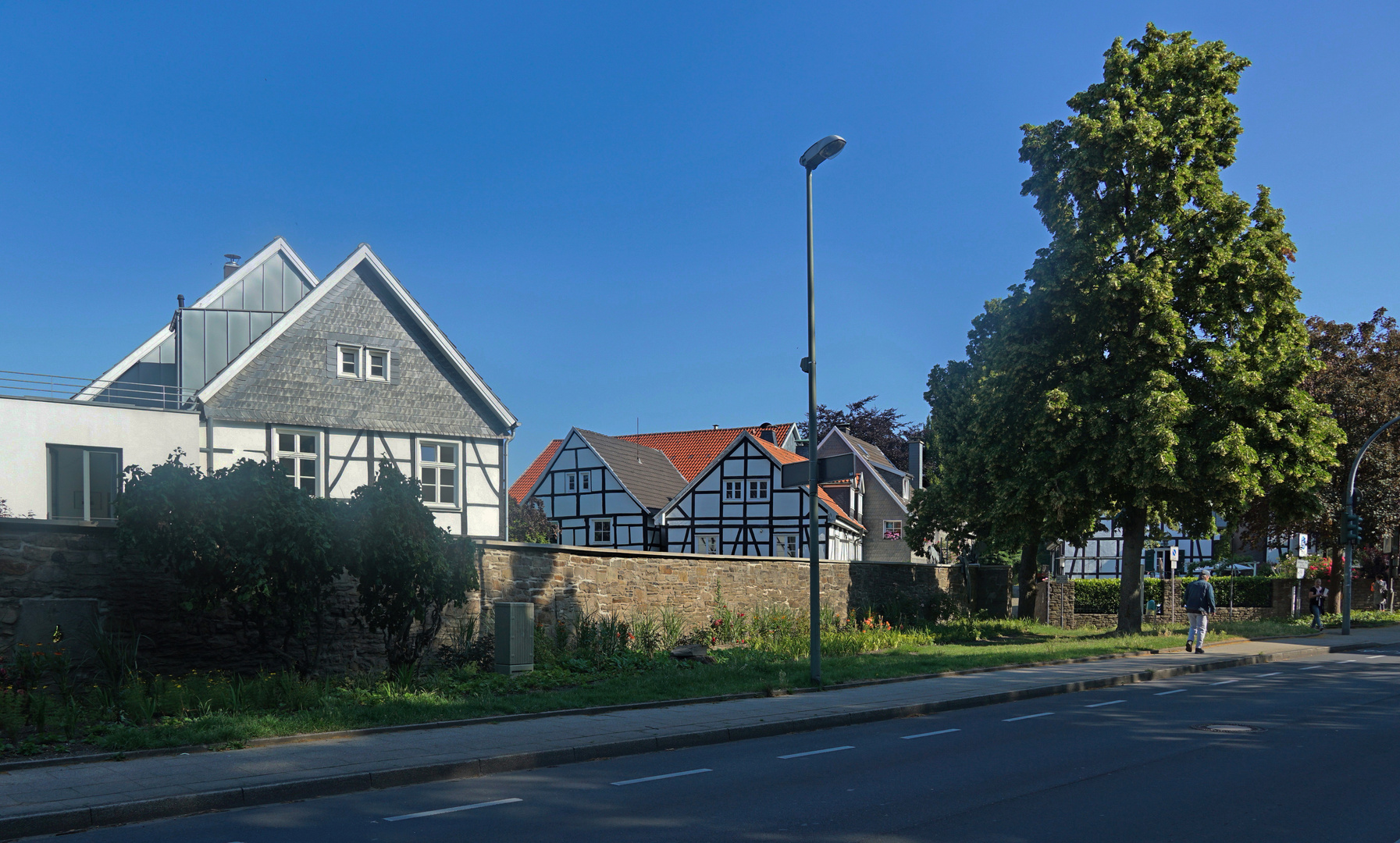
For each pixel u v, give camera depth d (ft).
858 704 42.63
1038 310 79.56
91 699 35.22
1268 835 21.61
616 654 54.44
